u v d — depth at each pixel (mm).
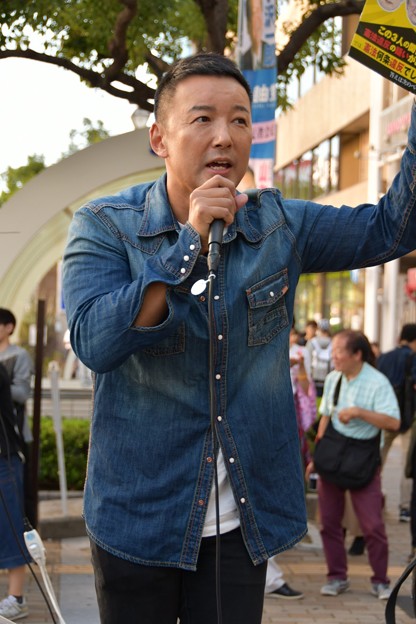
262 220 2842
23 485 6867
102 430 2789
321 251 2922
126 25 9930
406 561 8695
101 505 2781
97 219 2764
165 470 2725
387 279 25062
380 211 2898
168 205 2785
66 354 28234
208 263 2502
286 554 8891
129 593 2785
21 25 10562
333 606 7188
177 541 2719
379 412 7297
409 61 2764
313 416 10008
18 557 6582
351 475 7363
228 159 2623
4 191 35000
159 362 2697
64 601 7008
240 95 2639
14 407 7375
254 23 8047
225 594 2750
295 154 37719
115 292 2549
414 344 11484
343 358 7453
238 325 2715
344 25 18125
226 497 2758
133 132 10180
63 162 10141
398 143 22438
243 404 2736
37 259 10852
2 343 7625
